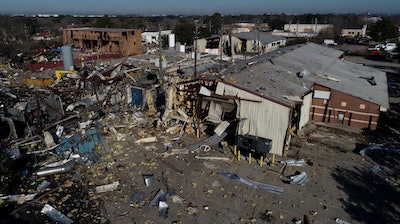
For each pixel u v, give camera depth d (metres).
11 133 21.97
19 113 23.94
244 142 20.50
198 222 14.64
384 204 16.08
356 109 26.09
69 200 16.17
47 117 24.77
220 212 15.33
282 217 14.96
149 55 61.41
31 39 95.31
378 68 53.50
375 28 95.44
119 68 37.50
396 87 40.16
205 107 24.11
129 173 18.72
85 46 73.25
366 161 20.58
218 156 20.75
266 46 66.31
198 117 24.06
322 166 19.81
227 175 18.52
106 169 19.12
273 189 17.20
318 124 27.17
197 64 46.88
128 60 56.09
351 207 15.79
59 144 20.97
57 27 144.00
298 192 16.98
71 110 27.33
